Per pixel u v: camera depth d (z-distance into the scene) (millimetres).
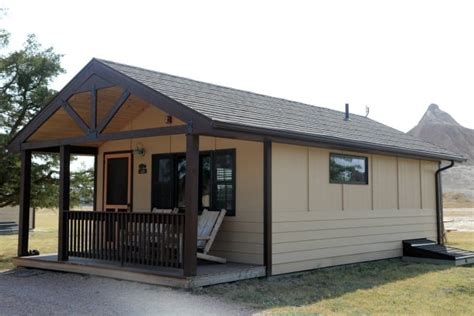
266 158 8812
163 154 10734
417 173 13406
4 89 13906
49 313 6027
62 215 9648
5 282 8469
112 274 8445
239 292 7375
